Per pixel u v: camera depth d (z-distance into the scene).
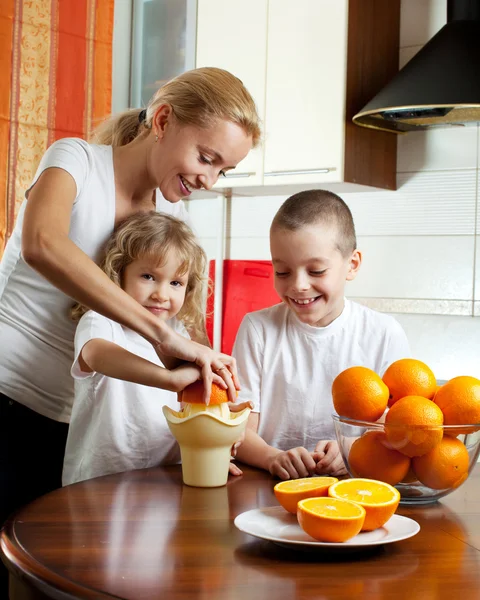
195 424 1.14
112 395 1.42
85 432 1.45
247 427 1.53
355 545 0.82
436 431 1.01
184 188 1.41
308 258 1.44
